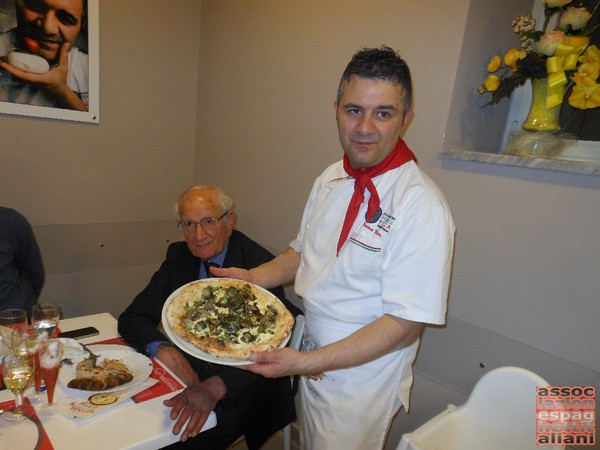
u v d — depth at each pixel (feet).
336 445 3.71
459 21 4.09
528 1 4.50
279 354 2.89
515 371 3.58
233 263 5.19
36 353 3.26
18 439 2.82
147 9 6.91
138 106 7.18
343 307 3.46
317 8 5.48
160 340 4.39
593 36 3.83
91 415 3.08
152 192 7.70
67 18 6.14
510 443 3.54
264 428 4.93
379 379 3.52
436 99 4.35
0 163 6.04
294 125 5.99
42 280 5.76
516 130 4.66
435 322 2.94
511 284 3.93
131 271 7.72
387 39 4.74
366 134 2.96
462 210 4.25
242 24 6.67
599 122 3.76
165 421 3.18
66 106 6.40
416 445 3.38
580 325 3.52
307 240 3.91
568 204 3.53
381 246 3.21
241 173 7.01
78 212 6.91
